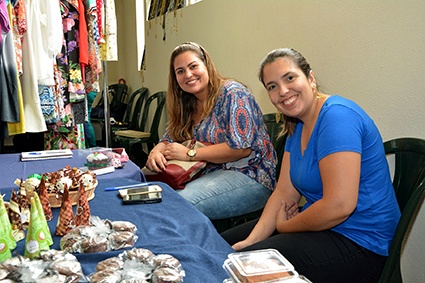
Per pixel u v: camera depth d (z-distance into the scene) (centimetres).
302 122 134
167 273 64
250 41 247
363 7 159
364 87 162
